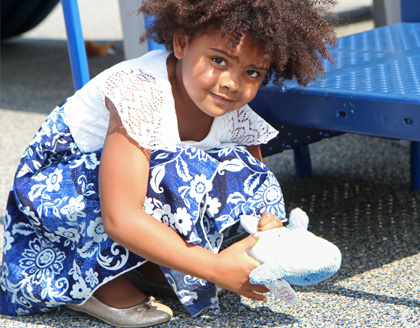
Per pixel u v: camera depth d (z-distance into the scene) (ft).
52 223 4.93
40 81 14.38
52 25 21.50
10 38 19.10
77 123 5.08
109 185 4.47
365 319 4.93
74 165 4.99
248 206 5.01
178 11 4.57
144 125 4.55
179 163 4.78
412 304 5.14
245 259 4.52
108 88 4.68
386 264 5.90
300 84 5.35
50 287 4.95
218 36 4.45
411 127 4.76
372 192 7.70
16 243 5.19
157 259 4.49
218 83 4.56
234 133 5.38
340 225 6.84
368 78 5.61
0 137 10.57
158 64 4.91
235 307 5.18
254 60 4.53
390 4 9.39
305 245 4.48
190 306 4.91
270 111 5.74
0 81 14.56
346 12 18.80
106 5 24.38
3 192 8.09
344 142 9.72
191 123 5.07
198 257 4.51
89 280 4.80
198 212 4.72
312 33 4.87
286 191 7.91
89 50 15.88
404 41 7.42
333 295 5.35
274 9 4.46
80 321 5.09
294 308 5.15
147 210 4.70
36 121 11.42
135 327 4.89
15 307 5.17
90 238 4.82
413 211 7.08
